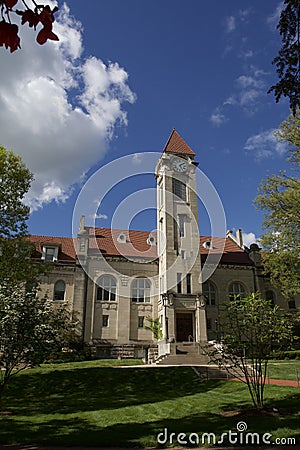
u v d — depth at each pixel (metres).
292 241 30.45
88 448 10.10
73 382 23.23
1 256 24.31
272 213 31.45
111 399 19.28
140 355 38.69
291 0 9.15
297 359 31.20
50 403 18.50
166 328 36.62
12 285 18.14
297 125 31.55
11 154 25.89
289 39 9.53
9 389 21.83
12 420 14.03
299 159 31.62
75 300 38.34
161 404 16.78
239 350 15.13
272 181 31.97
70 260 40.84
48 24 3.11
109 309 39.62
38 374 24.81
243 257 46.50
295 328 39.09
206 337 37.25
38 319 14.94
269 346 14.93
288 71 9.77
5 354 14.56
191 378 23.77
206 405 16.00
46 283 39.03
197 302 38.66
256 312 14.87
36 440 10.81
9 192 25.44
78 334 36.91
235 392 18.81
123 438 10.86
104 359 34.28
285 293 31.52
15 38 3.02
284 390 17.88
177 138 46.66
